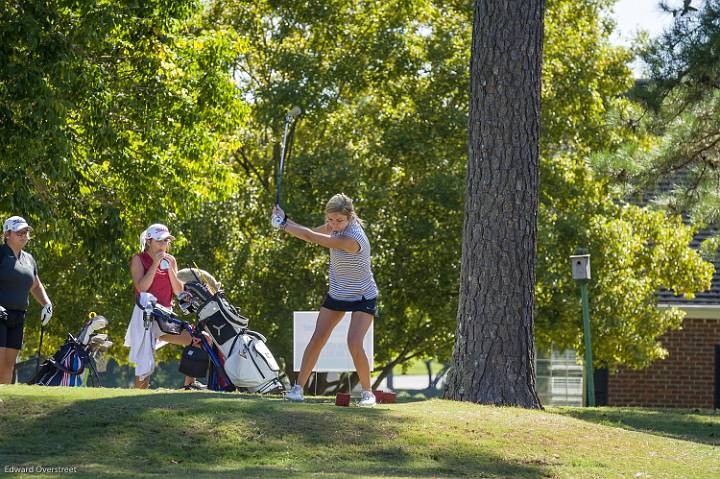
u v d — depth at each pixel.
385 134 45.62
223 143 46.34
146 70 36.94
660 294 51.28
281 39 49.94
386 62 46.56
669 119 36.16
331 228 17.78
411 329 46.69
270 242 45.22
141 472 13.51
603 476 14.95
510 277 22.08
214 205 45.50
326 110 46.47
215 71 39.97
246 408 16.58
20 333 21.34
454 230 44.19
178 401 16.88
